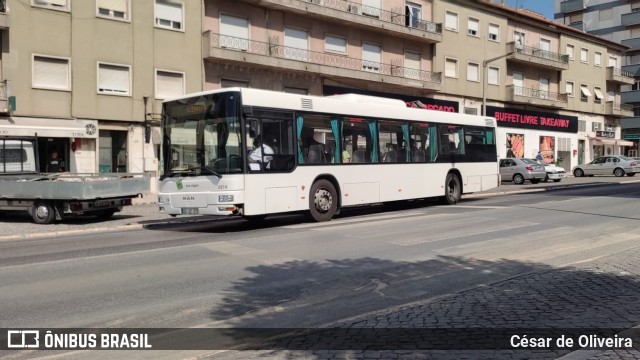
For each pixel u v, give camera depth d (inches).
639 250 342.3
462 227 464.1
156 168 942.4
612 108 2058.3
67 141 861.2
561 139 1843.0
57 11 839.1
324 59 1175.6
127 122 912.9
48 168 842.8
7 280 286.4
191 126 480.4
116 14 900.6
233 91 460.1
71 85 852.0
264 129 478.0
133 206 780.6
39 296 251.8
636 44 2422.5
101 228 535.2
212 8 1015.0
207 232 485.1
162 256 352.8
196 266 316.8
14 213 693.3
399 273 291.4
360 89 1245.1
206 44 989.2
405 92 1343.5
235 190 453.4
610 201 706.2
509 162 1267.2
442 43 1437.0
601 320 196.5
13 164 625.6
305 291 256.4
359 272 294.4
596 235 415.2
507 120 1630.2
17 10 804.0
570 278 264.5
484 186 746.8
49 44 831.7
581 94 1942.7
